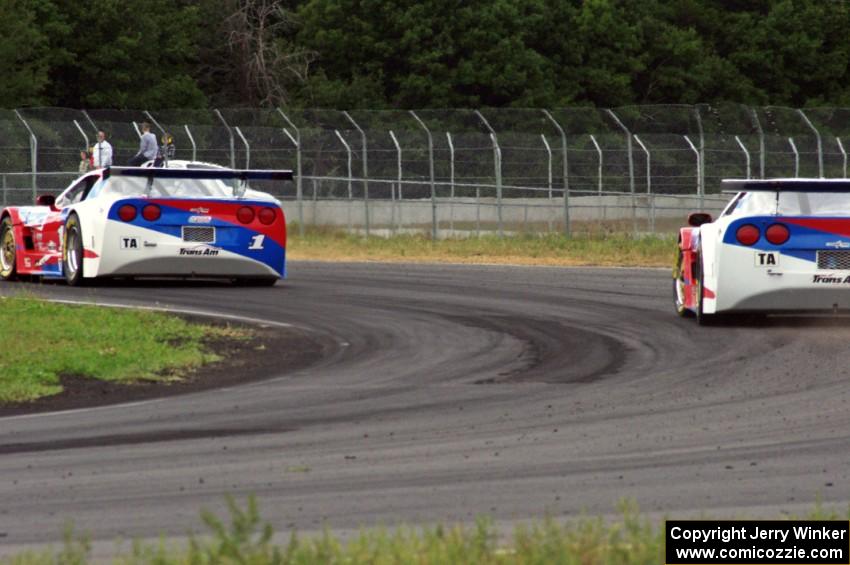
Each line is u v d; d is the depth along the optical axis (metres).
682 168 175.12
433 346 50.62
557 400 38.75
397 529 22.89
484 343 51.28
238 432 34.19
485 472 28.98
